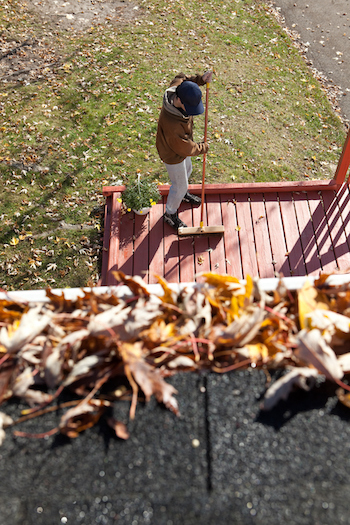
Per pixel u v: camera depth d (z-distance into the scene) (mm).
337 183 4477
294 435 1071
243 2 8414
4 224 4945
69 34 7562
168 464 1045
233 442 1066
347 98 6812
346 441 1057
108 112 6164
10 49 7242
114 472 1038
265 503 982
